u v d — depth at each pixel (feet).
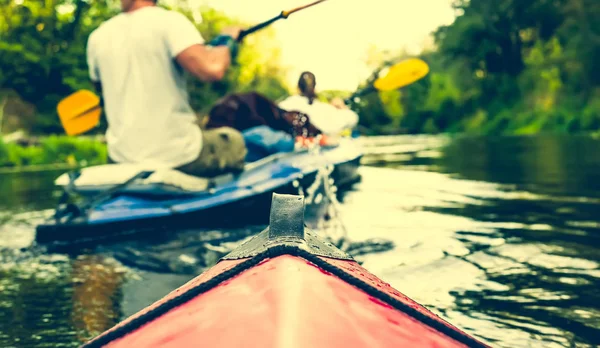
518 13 127.34
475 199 15.72
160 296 7.98
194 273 9.12
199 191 12.64
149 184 12.06
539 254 9.41
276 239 2.87
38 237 11.60
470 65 138.62
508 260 9.12
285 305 2.22
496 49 132.05
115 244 11.28
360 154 18.90
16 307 7.59
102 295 8.07
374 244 10.37
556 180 19.51
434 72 168.14
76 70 89.10
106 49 13.14
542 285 7.80
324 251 3.23
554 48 121.60
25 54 87.04
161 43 12.75
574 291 7.53
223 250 10.54
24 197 22.43
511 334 6.16
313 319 2.15
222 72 12.67
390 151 45.16
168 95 12.89
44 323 6.97
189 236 11.67
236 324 2.17
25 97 92.73
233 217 12.75
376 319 2.35
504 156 33.35
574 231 11.10
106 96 13.26
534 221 12.23
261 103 15.98
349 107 18.20
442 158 33.71
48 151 65.77
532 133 91.97
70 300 7.89
